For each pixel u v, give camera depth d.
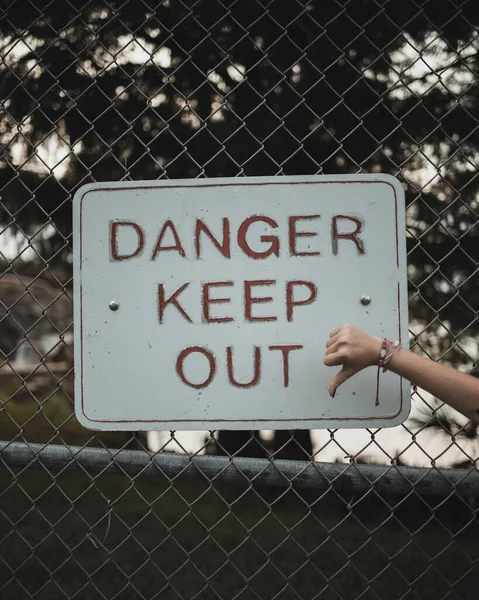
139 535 3.91
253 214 1.72
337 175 1.71
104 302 1.74
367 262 1.70
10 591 3.08
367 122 3.81
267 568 3.46
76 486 4.85
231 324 1.72
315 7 3.51
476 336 3.95
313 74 3.73
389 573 3.38
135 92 3.91
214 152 4.04
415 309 4.01
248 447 5.21
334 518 4.37
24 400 8.59
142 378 1.73
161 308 1.73
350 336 1.41
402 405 1.68
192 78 3.87
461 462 3.81
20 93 3.91
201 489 4.98
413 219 3.88
